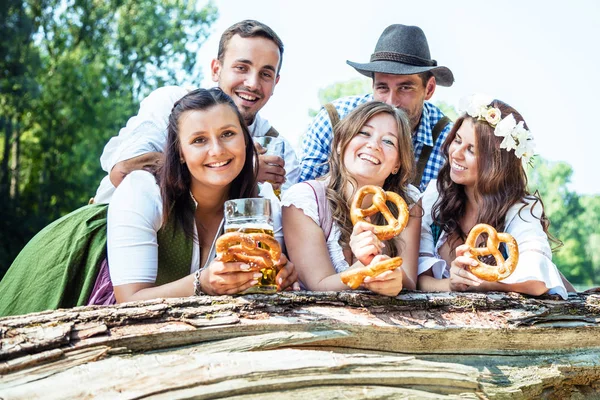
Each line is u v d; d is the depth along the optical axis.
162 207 3.53
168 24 33.47
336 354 2.95
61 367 2.63
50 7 29.94
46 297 3.65
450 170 4.08
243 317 3.01
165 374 2.66
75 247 3.70
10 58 25.88
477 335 3.37
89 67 29.12
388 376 2.96
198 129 3.42
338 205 3.75
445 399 3.05
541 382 3.39
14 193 27.70
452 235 4.14
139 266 3.40
